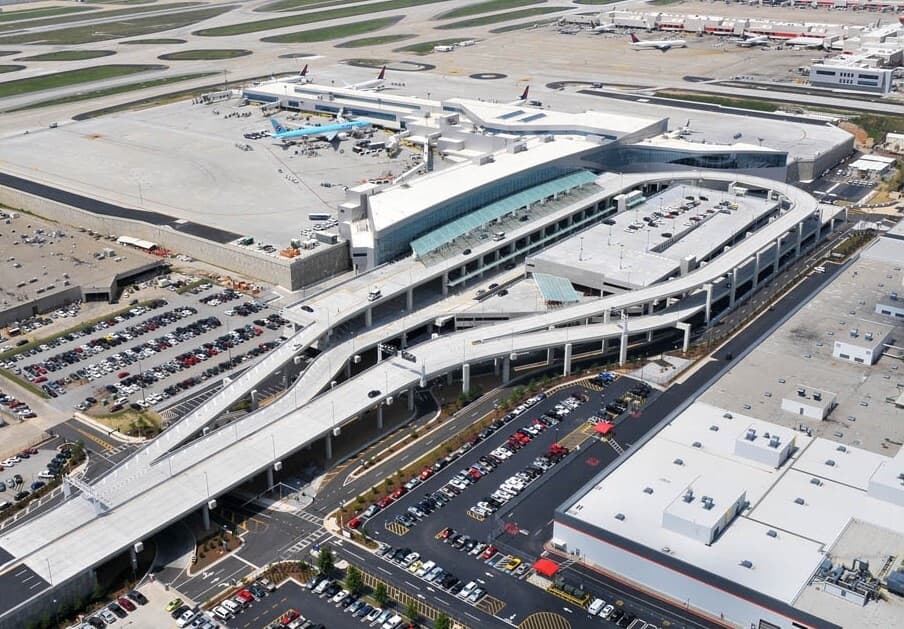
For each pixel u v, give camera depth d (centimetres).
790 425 16912
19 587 13800
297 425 17800
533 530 15762
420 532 15738
